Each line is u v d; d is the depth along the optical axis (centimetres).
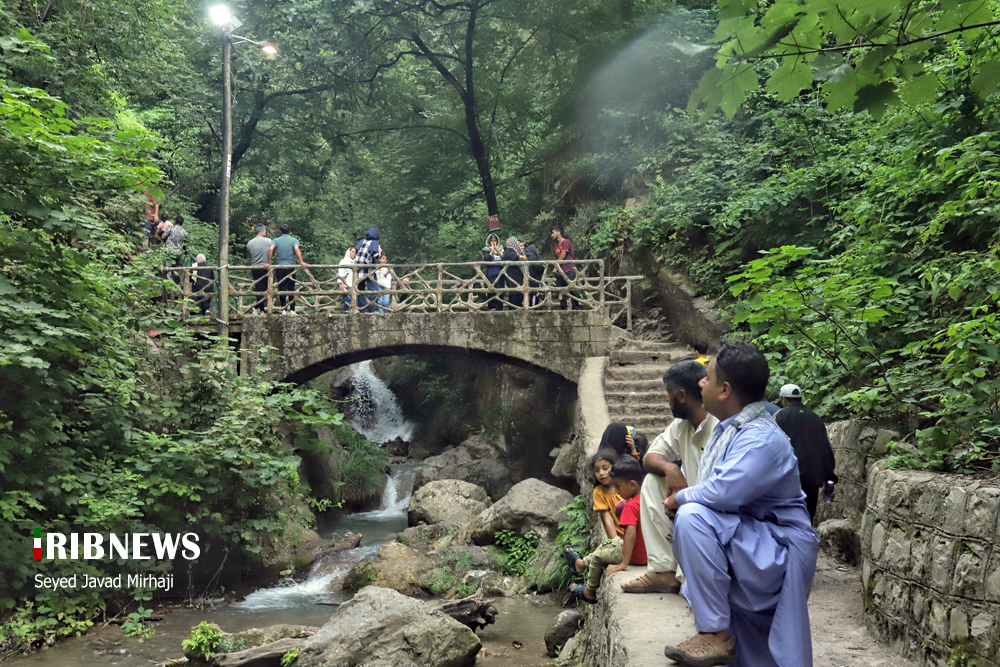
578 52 1772
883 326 670
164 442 966
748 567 268
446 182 2080
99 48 1340
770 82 290
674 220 1370
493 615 855
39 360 729
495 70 2008
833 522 658
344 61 1845
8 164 739
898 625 430
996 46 656
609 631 406
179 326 1077
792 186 1103
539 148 1981
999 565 355
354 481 1766
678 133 1549
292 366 1334
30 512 870
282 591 1067
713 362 294
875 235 773
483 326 1340
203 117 2012
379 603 721
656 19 1639
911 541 427
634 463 501
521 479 1664
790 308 608
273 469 1053
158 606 952
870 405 600
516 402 1678
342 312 1368
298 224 2425
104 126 840
